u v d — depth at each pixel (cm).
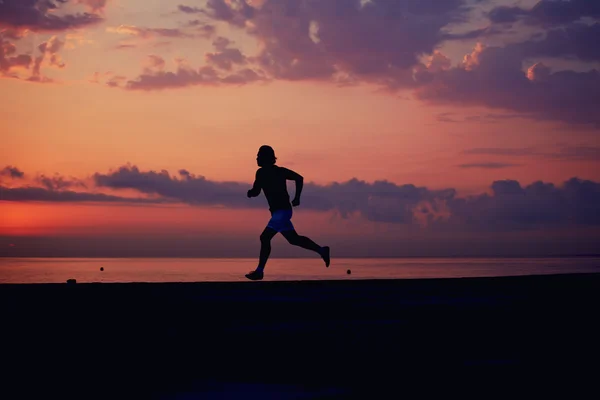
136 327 612
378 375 475
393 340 600
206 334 595
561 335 657
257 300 772
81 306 703
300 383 449
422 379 463
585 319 749
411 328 657
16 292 779
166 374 471
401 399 408
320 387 438
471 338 626
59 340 554
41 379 443
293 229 889
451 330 659
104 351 527
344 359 527
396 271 14012
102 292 799
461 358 539
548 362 530
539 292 979
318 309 745
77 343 547
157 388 431
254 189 897
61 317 643
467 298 878
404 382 454
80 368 475
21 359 493
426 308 775
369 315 721
